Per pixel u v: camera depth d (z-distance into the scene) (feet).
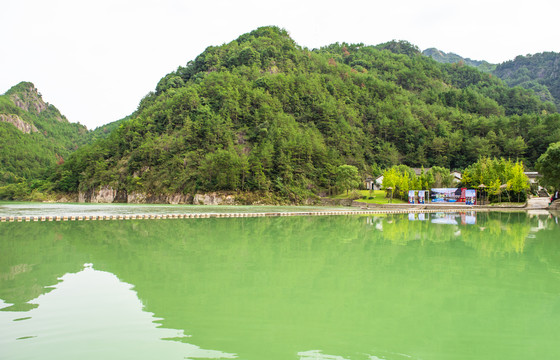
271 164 437.58
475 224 154.81
